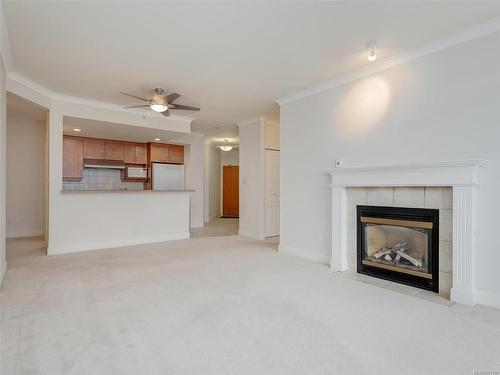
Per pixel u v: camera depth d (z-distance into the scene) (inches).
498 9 90.8
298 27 102.0
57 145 178.9
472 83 102.7
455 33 104.3
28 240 224.5
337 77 146.5
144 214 217.2
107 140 277.1
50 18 96.9
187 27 102.3
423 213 115.9
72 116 183.0
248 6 90.1
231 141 356.8
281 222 183.5
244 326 85.0
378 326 84.9
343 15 94.6
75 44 114.7
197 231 276.8
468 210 101.0
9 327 84.0
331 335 79.7
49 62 131.6
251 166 239.9
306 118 166.4
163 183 296.2
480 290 100.7
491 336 79.0
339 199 143.6
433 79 112.5
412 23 98.9
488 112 99.3
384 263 130.3
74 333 80.7
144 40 111.6
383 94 129.0
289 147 177.2
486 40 99.3
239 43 113.7
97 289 115.9
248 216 243.8
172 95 154.4
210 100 186.5
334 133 150.7
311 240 164.2
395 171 121.3
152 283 123.3
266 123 235.9
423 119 115.4
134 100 187.3
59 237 181.0
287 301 103.7
